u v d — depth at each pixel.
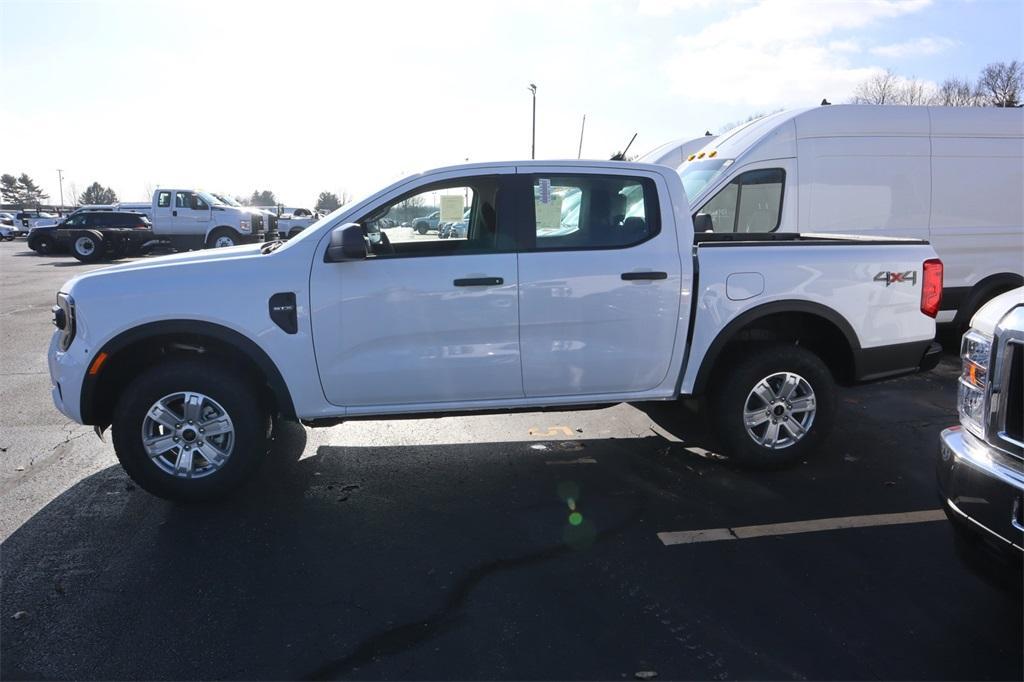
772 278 4.40
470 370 4.15
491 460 4.82
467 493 4.26
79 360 3.85
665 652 2.70
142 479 3.92
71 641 2.79
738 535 3.68
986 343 2.75
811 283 4.44
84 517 3.91
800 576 3.26
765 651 2.70
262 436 4.07
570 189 4.26
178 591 3.15
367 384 4.09
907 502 4.09
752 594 3.11
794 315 4.59
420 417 4.27
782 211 7.24
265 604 3.05
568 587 3.18
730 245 4.43
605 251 4.22
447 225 4.26
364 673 2.59
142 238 23.73
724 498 4.16
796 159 7.18
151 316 3.84
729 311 4.38
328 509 4.03
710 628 2.85
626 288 4.22
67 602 3.06
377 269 4.00
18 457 4.84
